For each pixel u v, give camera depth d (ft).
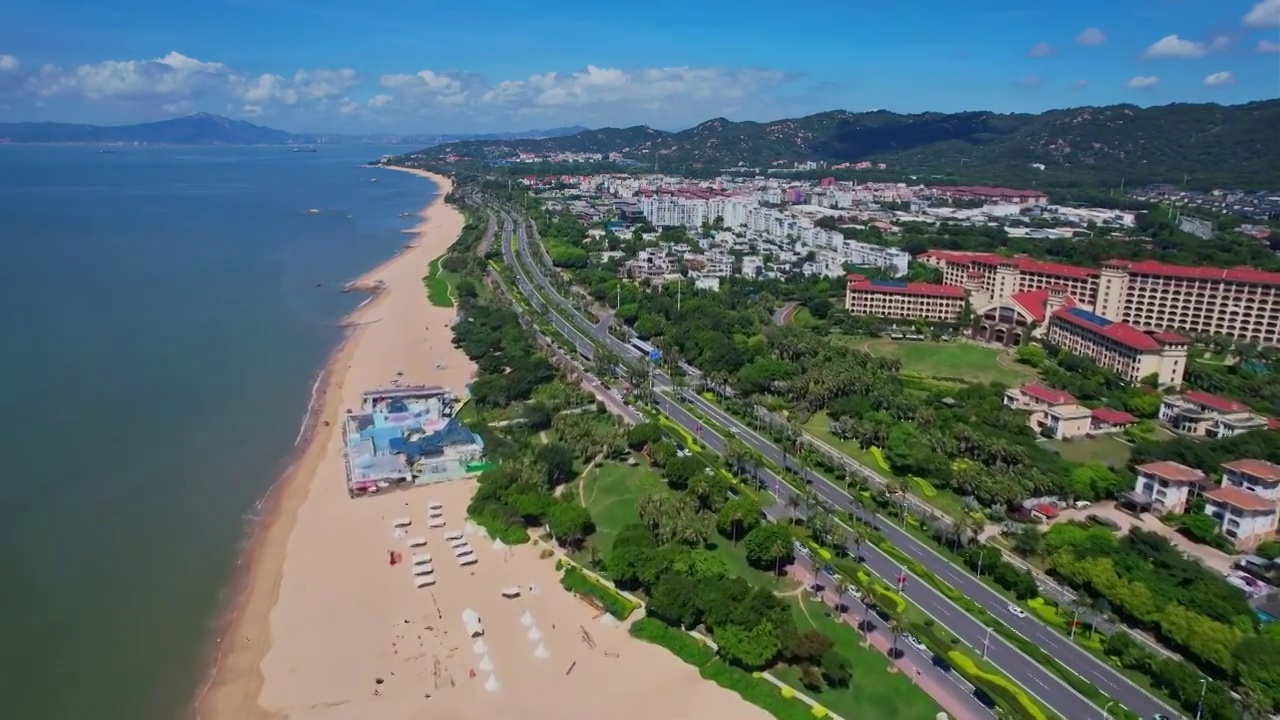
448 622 559.79
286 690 497.46
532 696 489.26
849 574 602.44
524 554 642.63
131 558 635.66
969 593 587.27
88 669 515.09
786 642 504.02
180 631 553.64
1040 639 535.60
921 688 485.15
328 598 587.27
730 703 479.41
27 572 611.88
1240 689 476.95
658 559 586.45
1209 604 533.14
